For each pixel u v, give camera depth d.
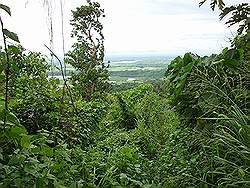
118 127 8.23
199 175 3.43
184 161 3.89
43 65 6.97
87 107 7.77
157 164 4.30
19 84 5.27
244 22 3.35
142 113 8.28
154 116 7.25
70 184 2.91
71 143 4.61
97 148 4.95
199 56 4.65
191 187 3.33
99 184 3.32
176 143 4.65
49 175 2.71
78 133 5.34
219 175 3.26
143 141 5.98
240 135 3.02
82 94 12.06
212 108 3.70
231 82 3.99
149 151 5.61
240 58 4.15
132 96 12.09
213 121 3.82
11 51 2.72
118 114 8.81
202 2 3.79
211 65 4.20
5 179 2.55
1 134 2.73
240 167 2.89
